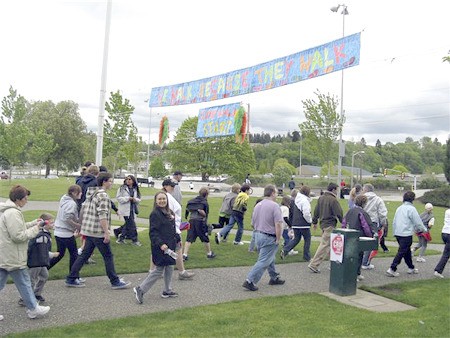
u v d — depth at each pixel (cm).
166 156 6944
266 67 1212
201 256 1044
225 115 1363
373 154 12925
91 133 7750
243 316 617
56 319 589
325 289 802
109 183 742
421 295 767
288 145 13588
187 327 564
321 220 948
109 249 739
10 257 558
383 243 1224
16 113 3881
